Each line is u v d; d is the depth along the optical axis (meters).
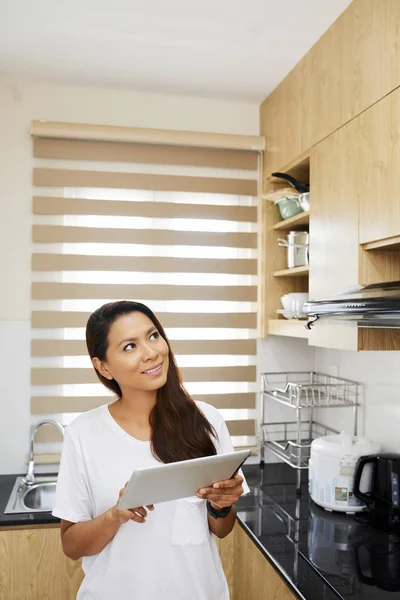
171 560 1.23
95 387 2.58
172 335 2.69
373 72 1.65
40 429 2.52
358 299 1.36
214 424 1.38
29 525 2.02
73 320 2.52
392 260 1.75
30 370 2.52
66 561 2.04
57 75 2.42
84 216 2.59
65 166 2.55
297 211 2.41
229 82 2.47
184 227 2.67
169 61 2.26
